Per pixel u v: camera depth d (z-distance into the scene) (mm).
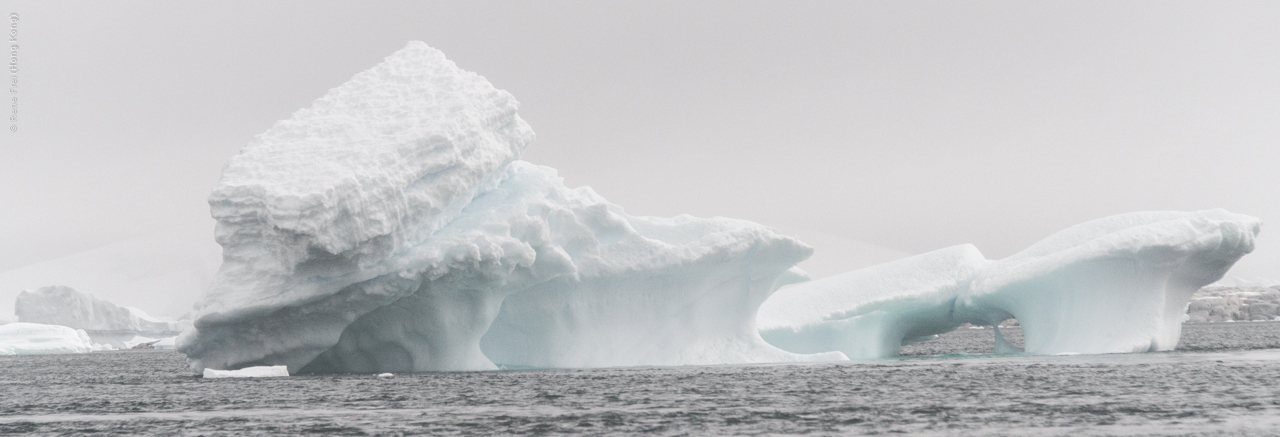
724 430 34500
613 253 61500
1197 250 64438
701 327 65375
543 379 53344
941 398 42875
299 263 50531
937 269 76188
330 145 54031
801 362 65625
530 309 61562
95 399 49969
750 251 63531
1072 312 68562
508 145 60031
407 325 57688
